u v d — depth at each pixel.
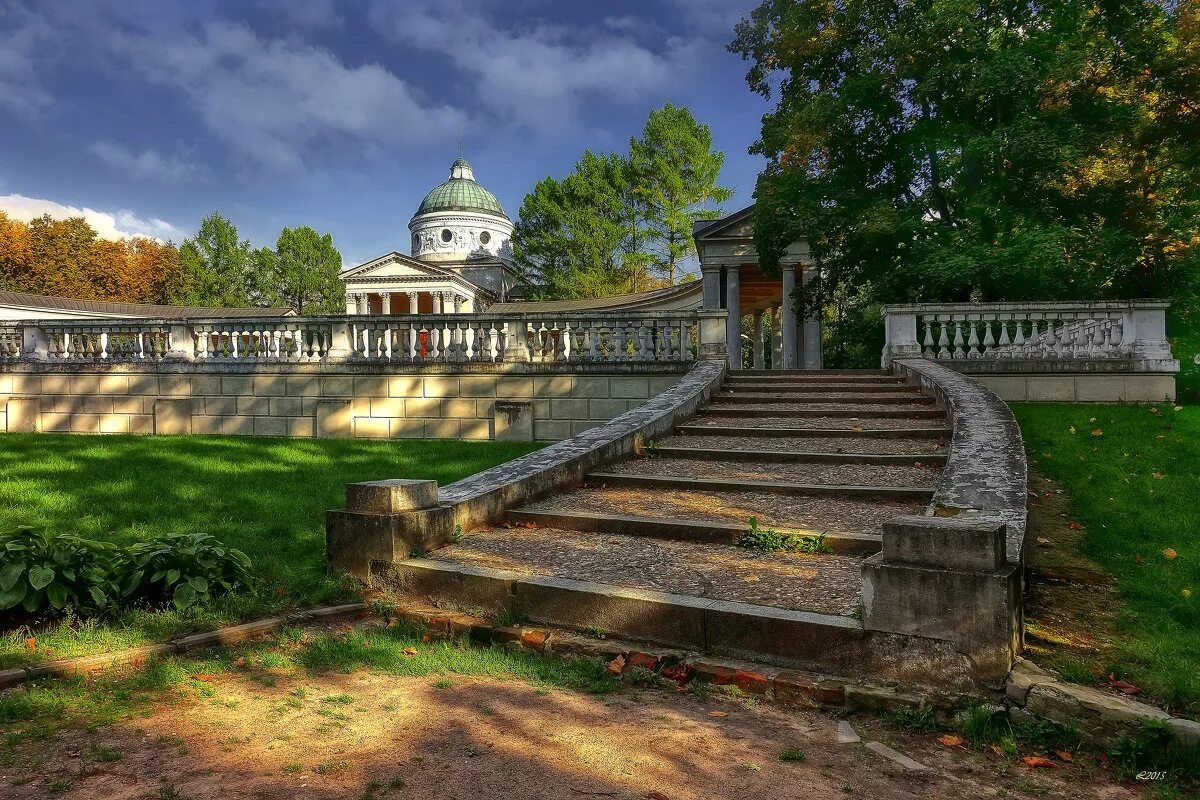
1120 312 13.46
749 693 3.74
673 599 4.24
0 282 51.25
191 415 15.71
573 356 14.34
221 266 68.81
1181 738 2.93
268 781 2.76
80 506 7.49
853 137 20.30
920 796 2.79
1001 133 16.89
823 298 24.31
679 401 10.98
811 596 4.37
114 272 57.84
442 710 3.48
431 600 5.04
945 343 14.34
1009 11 18.86
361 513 5.41
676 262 53.62
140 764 2.87
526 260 57.06
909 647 3.62
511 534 6.21
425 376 14.66
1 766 2.83
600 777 2.85
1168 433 9.73
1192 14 17.44
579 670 3.97
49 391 16.42
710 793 2.75
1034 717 3.28
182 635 4.28
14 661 3.77
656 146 50.72
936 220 20.00
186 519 7.04
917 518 3.87
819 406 11.59
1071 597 4.76
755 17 22.41
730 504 6.95
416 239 73.69
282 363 15.20
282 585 5.18
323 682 3.81
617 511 6.65
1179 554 5.43
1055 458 8.80
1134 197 18.69
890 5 20.19
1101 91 19.14
